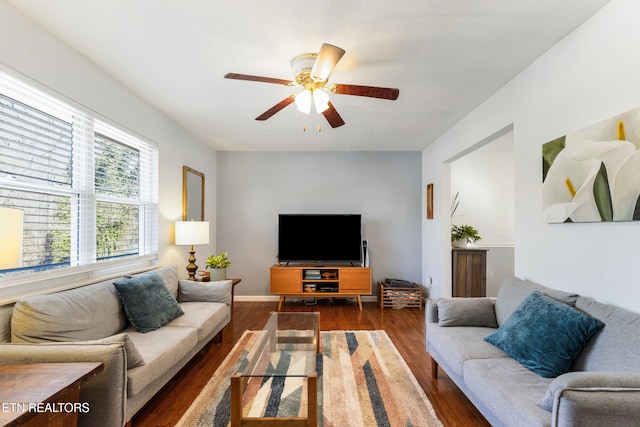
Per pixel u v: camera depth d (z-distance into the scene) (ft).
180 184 12.21
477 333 7.01
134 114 9.18
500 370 5.33
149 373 5.65
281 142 14.64
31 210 6.22
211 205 15.58
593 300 5.56
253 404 6.57
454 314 7.59
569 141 6.22
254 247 16.25
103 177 8.28
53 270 6.50
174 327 7.72
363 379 7.66
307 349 7.51
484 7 5.51
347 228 15.39
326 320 12.71
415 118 11.32
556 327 5.28
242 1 5.35
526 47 6.79
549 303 5.78
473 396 5.61
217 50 6.90
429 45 6.69
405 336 10.79
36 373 4.11
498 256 16.81
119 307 7.28
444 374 7.98
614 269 5.39
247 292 16.19
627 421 3.43
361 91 6.91
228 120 11.56
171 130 11.45
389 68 7.67
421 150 16.24
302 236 15.39
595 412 3.42
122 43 6.65
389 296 14.62
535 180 7.36
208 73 7.95
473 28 6.11
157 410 6.39
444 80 8.30
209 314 8.81
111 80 8.18
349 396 6.89
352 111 10.61
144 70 7.81
